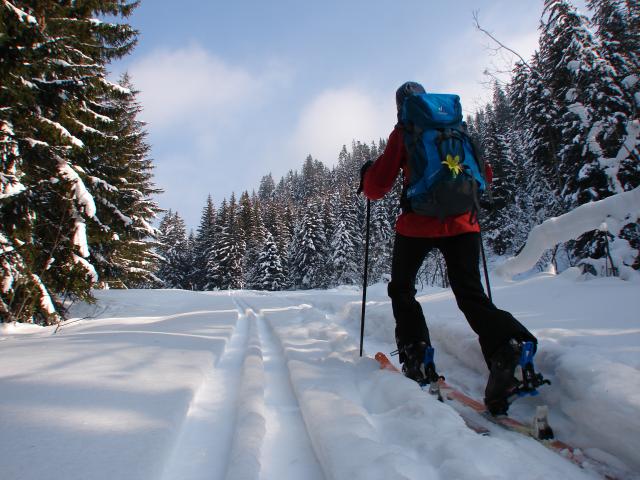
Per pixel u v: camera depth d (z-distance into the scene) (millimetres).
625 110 11352
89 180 7391
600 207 2188
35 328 5250
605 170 9453
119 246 9375
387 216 30531
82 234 6188
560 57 13008
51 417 1499
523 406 1921
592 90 11227
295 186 107938
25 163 6004
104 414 1551
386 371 2221
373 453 1245
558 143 15703
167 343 3090
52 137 6172
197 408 1895
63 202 6113
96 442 1301
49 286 6492
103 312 7887
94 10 8180
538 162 17812
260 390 2051
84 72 6828
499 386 1709
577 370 1681
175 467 1344
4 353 2645
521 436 1571
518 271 2727
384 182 2287
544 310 3281
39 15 6867
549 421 1719
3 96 5664
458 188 1924
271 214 59469
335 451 1294
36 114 6195
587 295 3639
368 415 1750
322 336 3568
